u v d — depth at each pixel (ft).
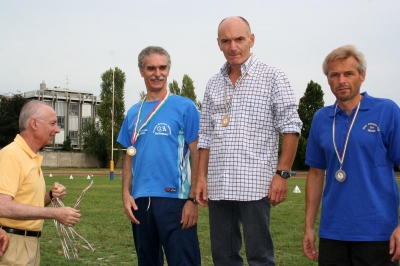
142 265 17.39
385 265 12.68
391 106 12.86
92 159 242.99
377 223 12.67
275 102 14.71
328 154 13.57
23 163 15.10
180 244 16.74
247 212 14.66
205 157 15.83
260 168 14.58
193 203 16.66
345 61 12.83
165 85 17.60
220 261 15.62
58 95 296.30
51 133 15.72
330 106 14.08
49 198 16.90
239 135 14.66
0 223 15.12
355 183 12.93
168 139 16.92
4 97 222.89
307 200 14.67
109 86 233.35
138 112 17.62
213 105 15.47
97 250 28.09
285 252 27.76
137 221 17.07
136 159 17.31
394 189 12.90
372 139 12.81
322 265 13.57
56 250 27.89
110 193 67.77
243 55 15.02
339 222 13.12
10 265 14.92
